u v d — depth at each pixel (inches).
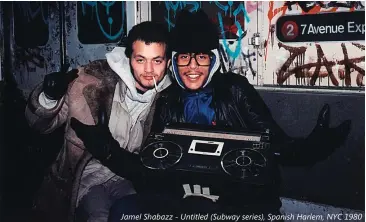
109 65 47.8
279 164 43.9
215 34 44.3
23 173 52.2
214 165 44.7
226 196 44.7
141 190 47.1
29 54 50.4
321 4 41.0
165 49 45.8
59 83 49.7
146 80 46.6
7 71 51.3
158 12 45.6
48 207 51.4
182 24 44.9
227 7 43.6
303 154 43.3
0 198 53.2
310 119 42.6
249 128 44.3
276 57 42.7
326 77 41.6
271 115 43.6
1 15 50.8
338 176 42.6
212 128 45.1
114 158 48.2
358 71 40.8
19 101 51.3
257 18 42.8
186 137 45.7
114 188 48.4
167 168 45.9
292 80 42.6
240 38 43.5
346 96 41.4
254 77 43.6
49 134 50.7
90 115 48.9
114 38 47.2
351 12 40.4
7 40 50.9
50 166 51.0
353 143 41.8
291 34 42.1
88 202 49.4
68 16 48.7
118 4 46.6
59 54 49.4
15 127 51.8
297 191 43.8
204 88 45.2
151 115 46.9
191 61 45.1
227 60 44.3
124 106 47.7
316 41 41.5
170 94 46.1
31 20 50.1
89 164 49.3
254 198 44.3
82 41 48.5
